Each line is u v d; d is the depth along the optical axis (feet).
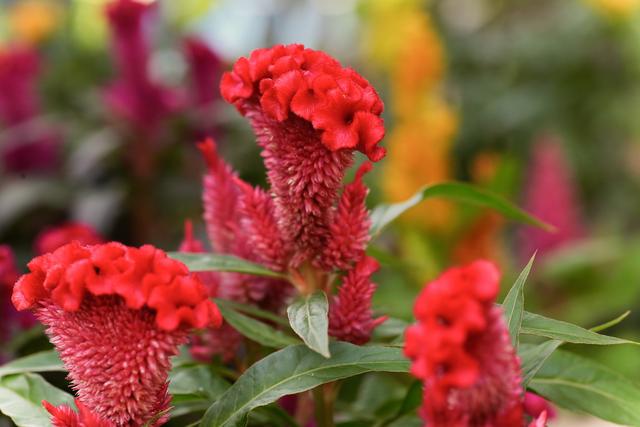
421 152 4.40
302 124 1.87
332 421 2.04
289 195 1.93
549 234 4.55
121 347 1.73
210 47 4.39
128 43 4.41
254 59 1.87
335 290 2.27
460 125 6.94
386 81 7.36
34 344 2.34
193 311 1.71
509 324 1.81
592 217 6.89
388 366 1.84
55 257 1.74
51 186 4.73
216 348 2.13
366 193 1.94
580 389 1.99
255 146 4.59
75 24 6.15
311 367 1.86
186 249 2.17
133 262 1.71
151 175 4.60
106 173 4.83
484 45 7.55
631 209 6.89
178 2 6.48
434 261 4.32
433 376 1.57
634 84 7.21
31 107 4.83
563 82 7.30
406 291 4.23
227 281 2.11
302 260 1.97
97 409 1.77
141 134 4.51
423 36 4.57
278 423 2.07
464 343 1.58
